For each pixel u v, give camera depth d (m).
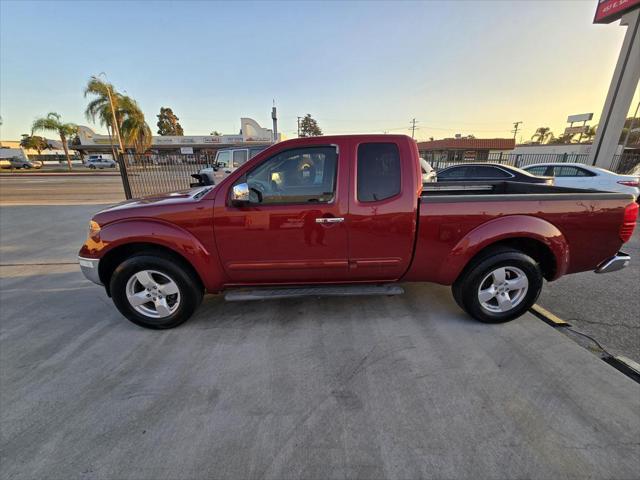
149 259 2.77
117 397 2.14
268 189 2.70
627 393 2.10
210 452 1.73
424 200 2.69
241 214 2.66
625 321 3.00
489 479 1.56
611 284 3.83
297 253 2.76
